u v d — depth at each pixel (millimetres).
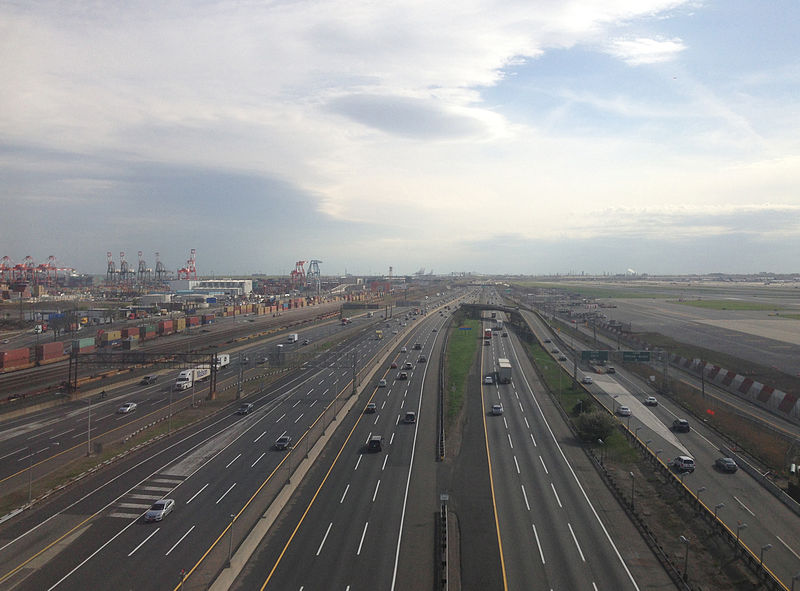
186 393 97562
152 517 47031
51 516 48188
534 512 49906
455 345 155250
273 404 89875
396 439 71562
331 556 41875
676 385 101000
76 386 93500
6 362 108125
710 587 37500
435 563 40906
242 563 40344
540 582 38500
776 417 79500
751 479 56719
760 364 115750
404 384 105688
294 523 47562
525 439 71688
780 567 39469
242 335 164500
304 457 62344
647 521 47781
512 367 122562
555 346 147500
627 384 104938
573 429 76000
